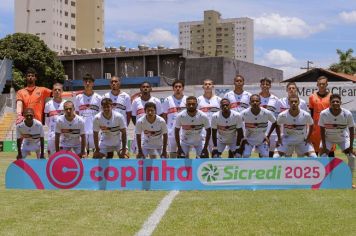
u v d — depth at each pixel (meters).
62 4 91.69
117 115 10.32
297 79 40.53
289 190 8.85
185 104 11.52
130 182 9.04
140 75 56.03
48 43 89.44
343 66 62.12
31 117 10.80
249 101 11.56
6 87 47.34
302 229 5.85
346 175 9.06
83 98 11.95
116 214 6.77
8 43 49.88
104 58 57.31
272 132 11.62
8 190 8.95
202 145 10.91
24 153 11.11
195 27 120.56
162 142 10.63
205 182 8.98
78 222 6.30
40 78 50.31
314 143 11.27
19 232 5.80
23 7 91.06
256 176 9.02
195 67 53.06
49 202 7.71
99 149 10.63
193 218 6.48
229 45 118.19
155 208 7.18
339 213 6.73
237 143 10.47
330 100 9.90
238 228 5.92
